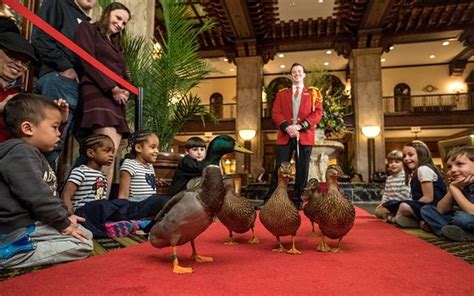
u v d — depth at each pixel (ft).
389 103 72.33
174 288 4.21
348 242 7.59
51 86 9.50
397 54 68.13
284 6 48.26
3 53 7.27
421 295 3.97
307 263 5.50
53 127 6.44
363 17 48.65
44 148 6.48
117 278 4.63
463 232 7.93
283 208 6.26
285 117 16.65
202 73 15.92
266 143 74.18
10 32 7.53
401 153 13.35
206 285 4.33
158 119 15.21
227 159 70.90
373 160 49.62
